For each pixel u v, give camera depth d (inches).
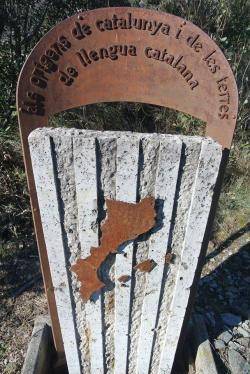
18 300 89.5
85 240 57.5
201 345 76.8
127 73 52.7
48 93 52.7
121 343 69.9
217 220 112.8
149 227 55.2
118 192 52.6
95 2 129.0
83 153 49.9
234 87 52.0
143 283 62.1
